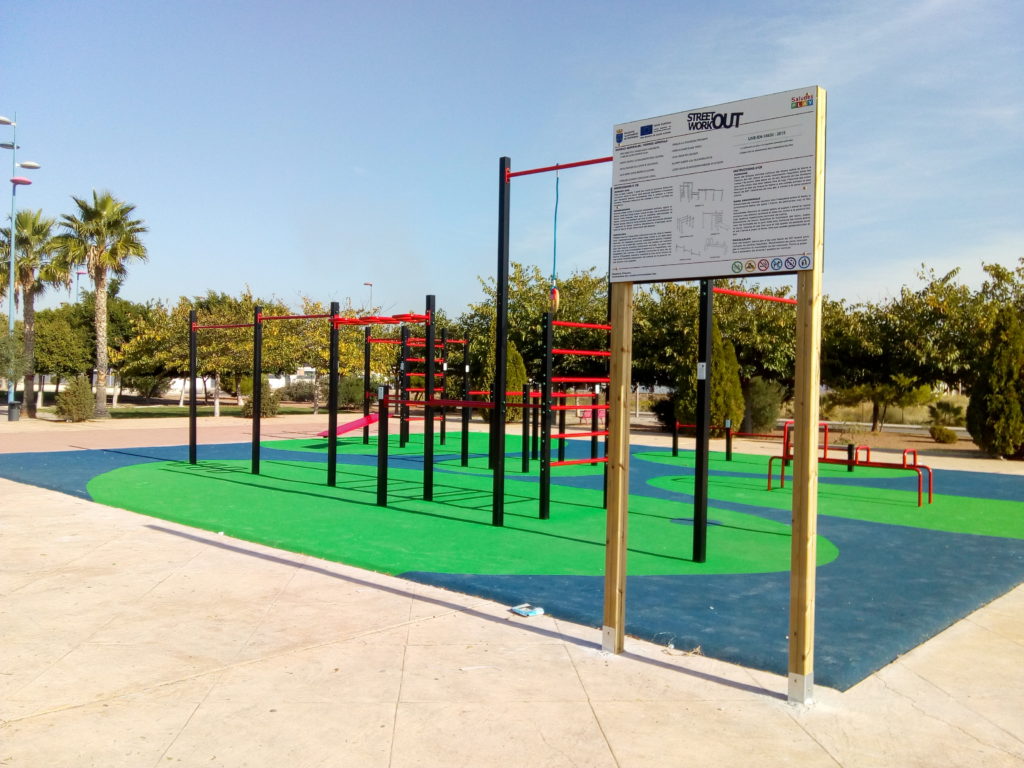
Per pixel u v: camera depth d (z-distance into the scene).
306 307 36.53
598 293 30.08
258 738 3.69
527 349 29.62
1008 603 6.34
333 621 5.53
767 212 4.38
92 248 30.61
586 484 13.47
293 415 36.25
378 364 35.09
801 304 4.22
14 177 28.72
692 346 24.91
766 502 11.60
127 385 48.56
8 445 19.19
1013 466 17.75
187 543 8.16
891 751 3.62
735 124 4.51
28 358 31.72
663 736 3.75
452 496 11.73
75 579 6.64
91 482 12.55
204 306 44.06
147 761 3.45
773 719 3.96
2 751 3.53
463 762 3.47
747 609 5.89
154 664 4.65
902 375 23.38
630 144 5.02
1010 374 18.92
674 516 10.31
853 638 5.20
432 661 4.75
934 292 22.80
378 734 3.74
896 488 13.66
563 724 3.87
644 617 5.64
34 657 4.76
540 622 5.61
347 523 9.27
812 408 4.18
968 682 4.54
